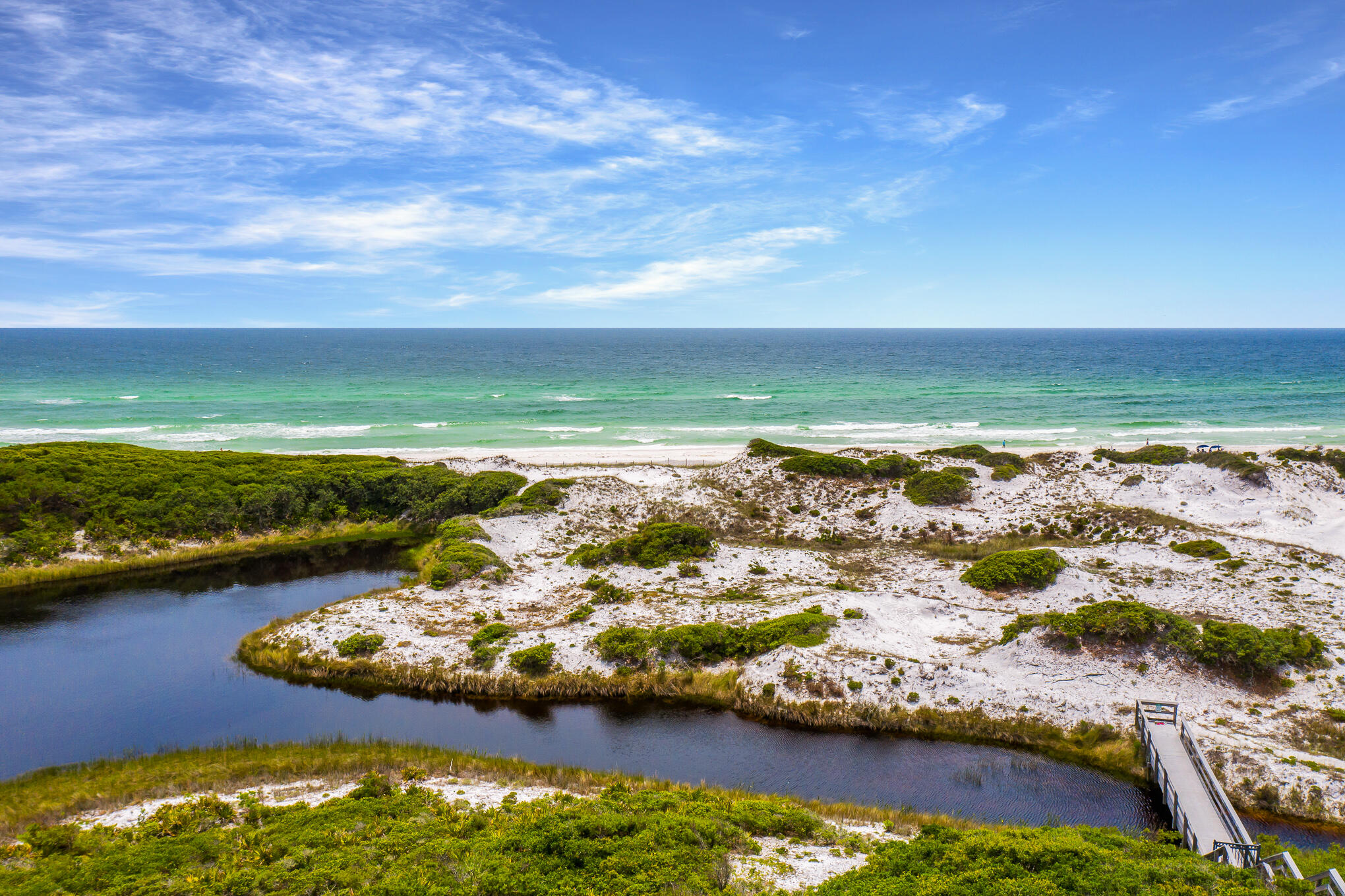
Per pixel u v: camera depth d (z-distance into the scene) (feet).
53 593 120.98
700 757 76.59
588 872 48.44
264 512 154.10
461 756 74.28
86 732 79.82
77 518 142.10
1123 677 85.30
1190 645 86.53
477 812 59.00
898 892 45.96
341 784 67.56
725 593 115.03
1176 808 63.36
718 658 93.91
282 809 60.39
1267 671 84.28
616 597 111.65
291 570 135.03
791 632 95.04
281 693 89.61
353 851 50.98
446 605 111.55
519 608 111.34
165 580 128.47
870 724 81.66
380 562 140.15
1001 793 70.28
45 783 67.92
